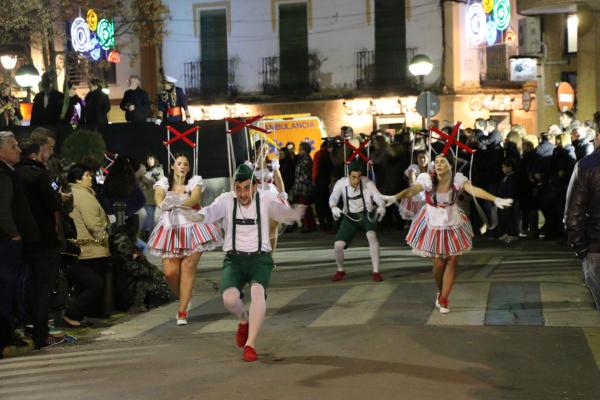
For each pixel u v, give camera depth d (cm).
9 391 726
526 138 1658
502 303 1012
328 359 784
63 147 1192
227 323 986
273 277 1309
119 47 3528
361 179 1223
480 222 1764
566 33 2922
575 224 695
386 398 661
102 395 700
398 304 1034
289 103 3666
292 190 2011
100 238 1015
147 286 1088
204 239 979
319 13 3622
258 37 3691
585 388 679
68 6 3098
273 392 685
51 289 909
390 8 3531
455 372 729
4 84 1894
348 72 3606
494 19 3177
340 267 1246
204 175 1612
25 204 867
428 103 1855
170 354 834
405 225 1936
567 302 1001
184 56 3756
